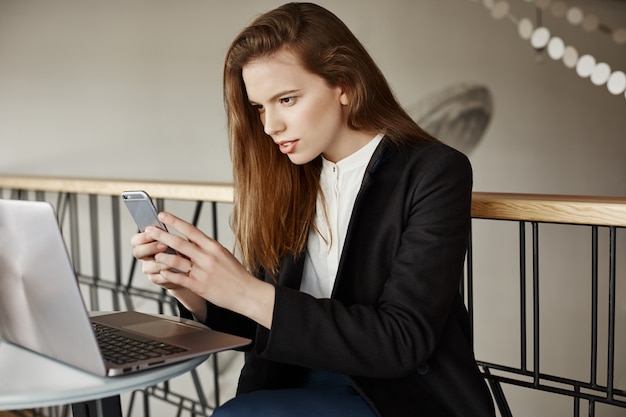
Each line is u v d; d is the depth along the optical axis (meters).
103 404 1.06
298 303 1.02
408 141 1.19
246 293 1.01
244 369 1.27
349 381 1.08
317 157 1.27
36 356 1.07
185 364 0.99
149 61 4.05
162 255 1.00
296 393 1.10
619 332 6.09
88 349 0.91
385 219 1.14
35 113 3.81
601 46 6.17
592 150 6.13
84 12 3.89
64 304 0.91
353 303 1.16
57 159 3.87
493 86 5.45
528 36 4.06
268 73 1.12
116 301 3.04
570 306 5.94
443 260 1.08
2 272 1.03
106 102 3.96
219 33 4.21
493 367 1.45
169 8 4.07
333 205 1.25
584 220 1.22
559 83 5.84
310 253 1.27
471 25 5.30
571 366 5.97
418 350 1.04
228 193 1.83
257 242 1.28
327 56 1.13
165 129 4.11
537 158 5.77
